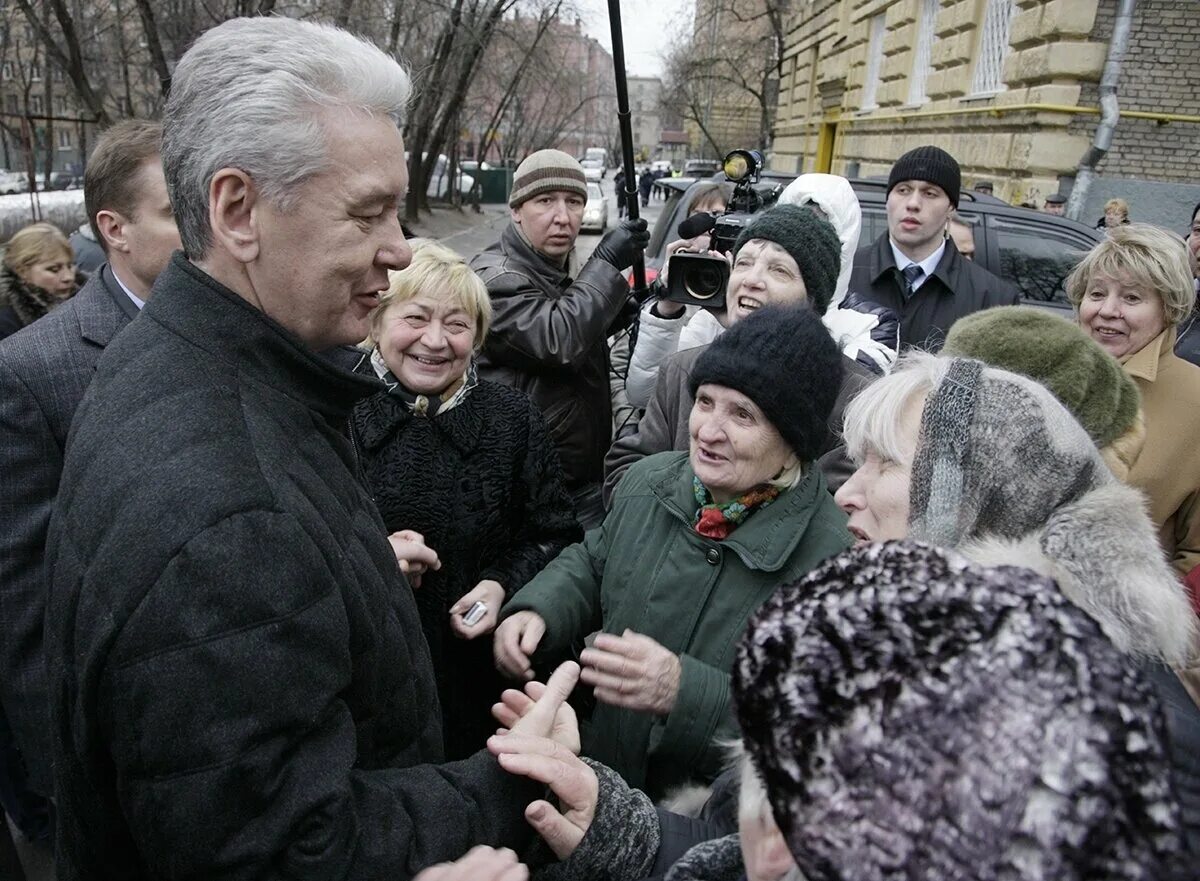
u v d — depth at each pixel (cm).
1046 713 56
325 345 114
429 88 1798
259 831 91
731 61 2447
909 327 342
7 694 173
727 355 149
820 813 57
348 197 102
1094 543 98
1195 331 332
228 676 89
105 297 184
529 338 249
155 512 91
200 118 100
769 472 152
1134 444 150
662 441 222
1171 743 64
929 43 1288
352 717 106
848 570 68
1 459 166
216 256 106
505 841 115
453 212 2748
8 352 171
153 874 99
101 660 91
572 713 132
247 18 105
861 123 1528
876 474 120
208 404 98
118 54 1736
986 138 1018
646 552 166
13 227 952
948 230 360
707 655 154
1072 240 527
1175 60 854
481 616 183
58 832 115
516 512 206
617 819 119
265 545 92
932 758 55
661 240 548
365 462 193
